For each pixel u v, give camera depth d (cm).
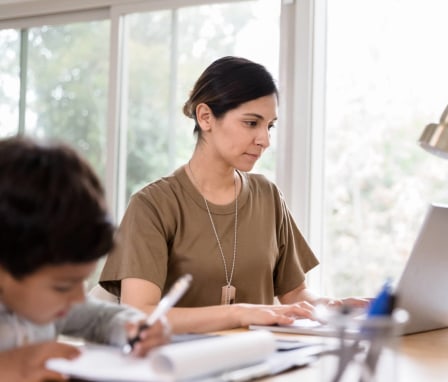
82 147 325
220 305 173
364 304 168
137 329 102
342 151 337
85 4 321
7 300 96
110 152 313
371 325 85
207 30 296
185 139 300
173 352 90
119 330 112
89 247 90
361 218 339
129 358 99
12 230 86
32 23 338
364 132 334
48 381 93
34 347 98
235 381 97
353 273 340
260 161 283
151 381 86
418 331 155
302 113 274
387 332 85
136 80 311
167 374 89
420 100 321
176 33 303
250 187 196
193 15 299
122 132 314
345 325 86
